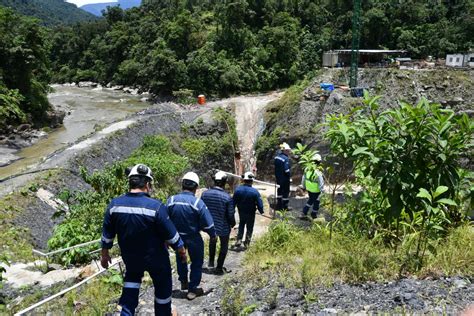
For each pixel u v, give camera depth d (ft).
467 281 14.23
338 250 18.52
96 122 132.98
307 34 228.02
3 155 93.56
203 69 187.52
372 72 128.26
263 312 14.05
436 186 15.24
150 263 12.27
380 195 19.69
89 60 287.07
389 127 16.10
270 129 114.01
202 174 95.35
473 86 117.60
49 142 108.58
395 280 15.08
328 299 14.17
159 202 12.54
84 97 195.42
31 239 42.93
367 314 12.41
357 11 158.51
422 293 13.44
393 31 218.38
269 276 17.52
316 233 22.80
